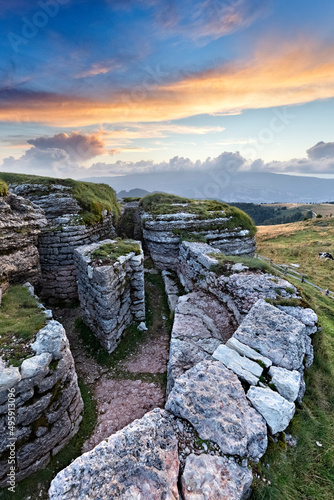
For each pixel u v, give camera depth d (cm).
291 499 365
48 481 536
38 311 753
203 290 1124
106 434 648
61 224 1341
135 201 3225
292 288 856
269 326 629
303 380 562
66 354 604
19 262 997
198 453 361
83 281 1054
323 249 2395
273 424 420
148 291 1444
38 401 528
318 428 502
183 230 1689
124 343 1020
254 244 1950
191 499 307
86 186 1784
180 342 781
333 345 859
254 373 503
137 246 1191
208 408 418
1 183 1012
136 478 315
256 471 364
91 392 798
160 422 401
